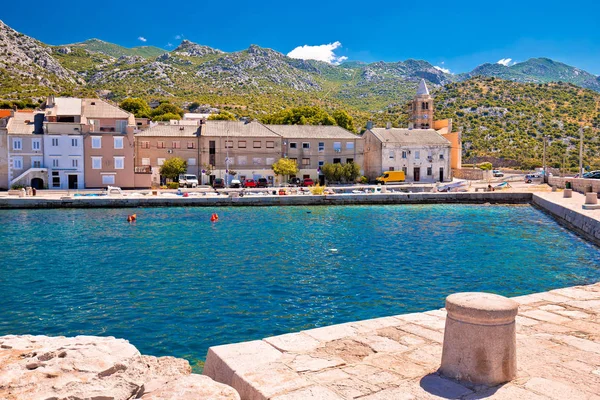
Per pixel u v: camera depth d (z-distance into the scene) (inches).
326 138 3558.1
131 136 2972.4
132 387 253.8
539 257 1097.4
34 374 256.8
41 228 1541.6
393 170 3592.5
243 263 1013.2
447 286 827.4
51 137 2864.2
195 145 3302.2
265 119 4916.3
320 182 3540.8
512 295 773.3
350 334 365.1
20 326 628.7
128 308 701.3
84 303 726.5
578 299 476.1
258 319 647.8
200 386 251.1
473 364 271.0
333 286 822.5
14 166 2832.2
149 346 556.7
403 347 336.5
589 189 2363.4
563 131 5949.8
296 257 1080.8
